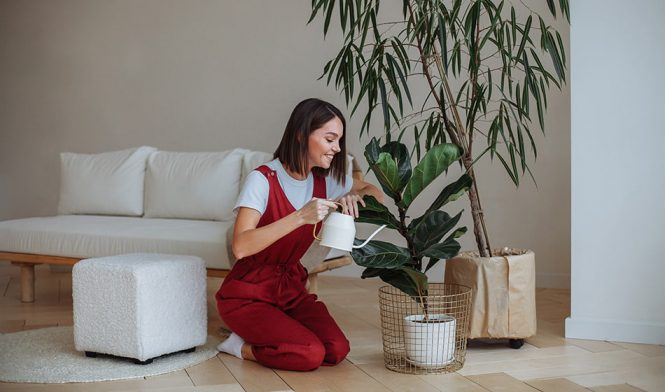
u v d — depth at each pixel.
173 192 4.50
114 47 5.96
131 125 5.94
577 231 3.20
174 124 5.82
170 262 2.89
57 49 6.09
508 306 2.95
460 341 2.82
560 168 4.62
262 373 2.70
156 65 5.86
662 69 3.05
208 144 5.73
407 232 2.78
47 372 2.71
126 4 5.92
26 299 4.32
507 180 4.78
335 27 5.26
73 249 4.07
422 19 2.77
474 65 2.87
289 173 2.78
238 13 5.59
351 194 2.69
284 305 2.89
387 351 2.85
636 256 3.12
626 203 3.12
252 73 5.57
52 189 6.10
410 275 2.70
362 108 5.18
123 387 2.54
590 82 3.16
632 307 3.12
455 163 4.92
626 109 3.11
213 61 5.69
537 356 2.90
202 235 3.70
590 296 3.19
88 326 2.88
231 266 3.60
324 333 2.78
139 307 2.76
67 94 6.07
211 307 4.12
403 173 2.74
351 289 4.67
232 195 4.36
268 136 5.53
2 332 3.47
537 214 4.70
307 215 2.50
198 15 5.72
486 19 4.68
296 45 5.41
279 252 2.85
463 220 4.91
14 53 6.14
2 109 6.17
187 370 2.75
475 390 2.46
